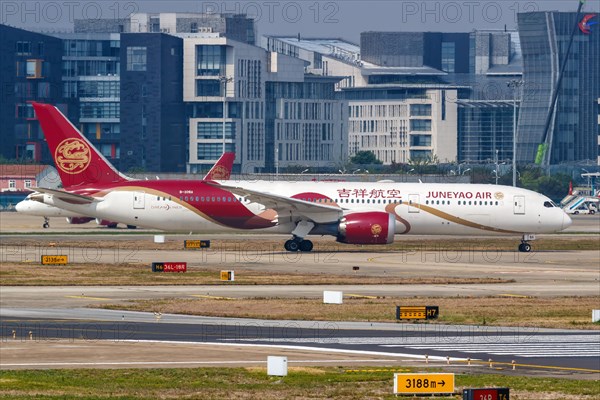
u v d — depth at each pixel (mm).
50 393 101875
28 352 123875
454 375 113188
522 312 163875
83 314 153875
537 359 126562
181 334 138125
